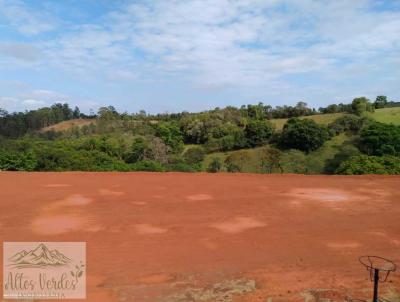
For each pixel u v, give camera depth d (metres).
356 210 9.59
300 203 10.27
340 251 6.87
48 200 10.50
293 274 5.91
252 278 5.77
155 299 5.13
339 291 5.35
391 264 6.27
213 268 6.13
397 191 11.84
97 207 9.79
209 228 8.15
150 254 6.72
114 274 5.91
